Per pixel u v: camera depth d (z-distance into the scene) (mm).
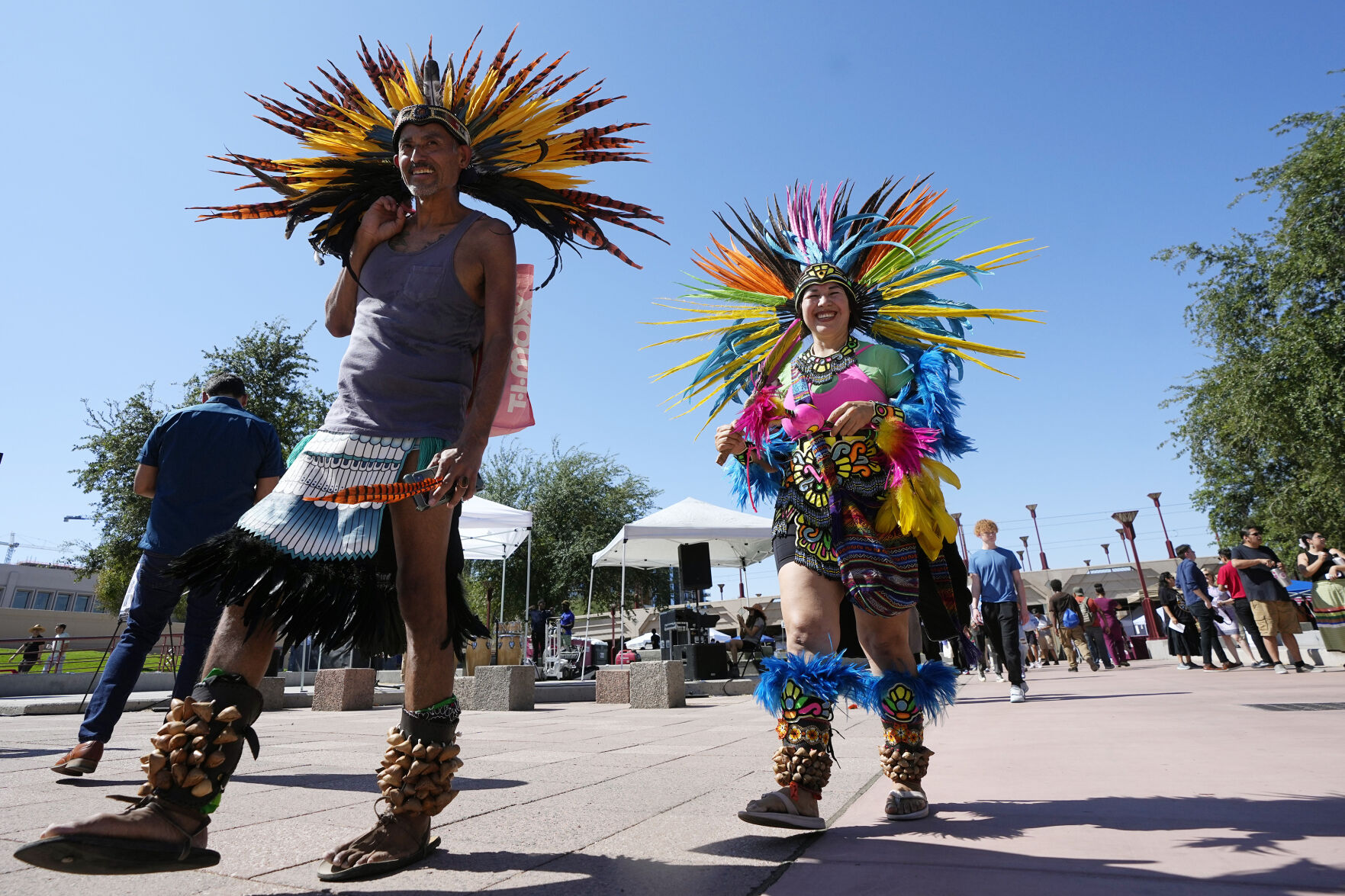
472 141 2096
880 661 2273
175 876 1559
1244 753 3012
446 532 1741
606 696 8859
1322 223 17922
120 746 4270
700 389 2938
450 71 2104
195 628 3027
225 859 1693
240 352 19922
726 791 2545
